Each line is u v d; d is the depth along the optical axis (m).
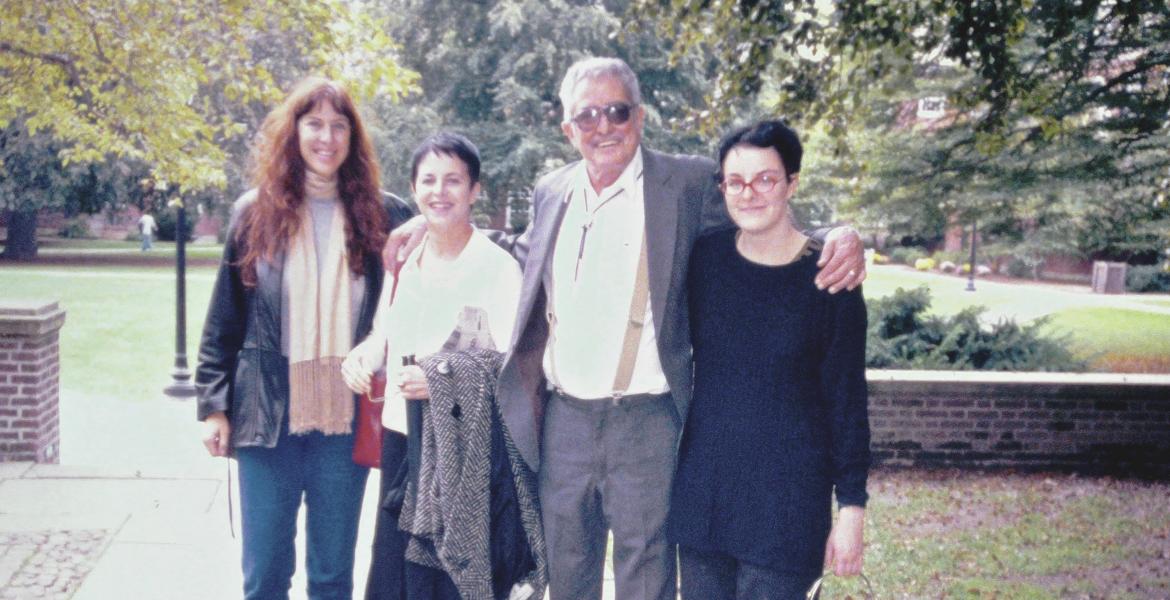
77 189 31.92
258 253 3.09
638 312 2.92
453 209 3.01
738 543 2.72
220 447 3.18
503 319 3.07
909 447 7.89
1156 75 8.82
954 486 7.49
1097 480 7.75
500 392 2.97
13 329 6.71
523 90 27.19
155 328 16.48
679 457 2.86
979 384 7.82
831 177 10.37
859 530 2.65
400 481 3.05
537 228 3.07
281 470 3.22
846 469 2.67
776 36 6.87
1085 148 9.15
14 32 9.18
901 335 9.12
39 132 24.80
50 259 33.19
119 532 5.41
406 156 27.50
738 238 2.79
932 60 8.63
